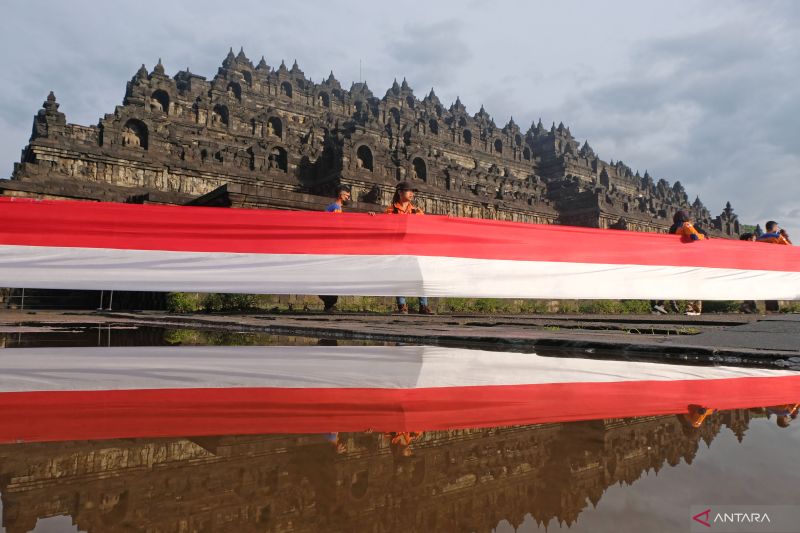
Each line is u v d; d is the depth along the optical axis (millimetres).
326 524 991
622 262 8758
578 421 1945
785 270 9711
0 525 988
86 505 1111
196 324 8508
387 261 7875
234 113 50344
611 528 937
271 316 11062
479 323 8578
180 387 2729
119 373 3215
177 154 38312
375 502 1125
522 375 3111
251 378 3012
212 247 7602
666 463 1402
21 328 7680
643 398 2398
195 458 1490
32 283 7016
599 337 4832
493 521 988
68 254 7199
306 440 1694
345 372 3246
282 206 20391
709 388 2650
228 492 1205
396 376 3074
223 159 40188
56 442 1667
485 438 1702
